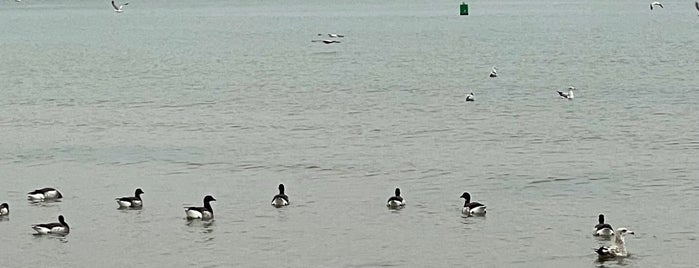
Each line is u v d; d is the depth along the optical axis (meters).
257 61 122.75
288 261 41.44
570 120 73.00
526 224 46.00
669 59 117.62
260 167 58.12
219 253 42.44
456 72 106.56
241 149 63.41
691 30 170.38
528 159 59.56
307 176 55.78
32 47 152.75
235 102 84.38
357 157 60.59
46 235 45.00
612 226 45.59
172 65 119.25
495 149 62.66
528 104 81.12
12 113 79.88
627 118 73.44
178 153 62.41
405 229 45.47
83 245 43.69
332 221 46.78
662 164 57.75
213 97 87.88
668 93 86.50
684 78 97.56
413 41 153.88
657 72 103.56
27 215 48.28
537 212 47.94
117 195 51.84
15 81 103.12
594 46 138.75
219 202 50.22
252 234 44.94
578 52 129.50
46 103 85.62
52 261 41.84
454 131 69.12
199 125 72.75
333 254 42.22
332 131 69.56
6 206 48.12
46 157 61.88
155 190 52.91
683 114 74.69
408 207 49.00
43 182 55.19
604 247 41.62
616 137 66.12
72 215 48.19
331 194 51.69
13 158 61.69
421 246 43.16
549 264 40.84
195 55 133.50
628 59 118.62
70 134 69.69
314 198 50.91
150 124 73.56
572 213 47.75
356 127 71.06
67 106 83.62
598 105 79.94
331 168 57.69
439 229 45.44
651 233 44.59
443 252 42.41
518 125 71.19
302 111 78.94
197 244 43.62
